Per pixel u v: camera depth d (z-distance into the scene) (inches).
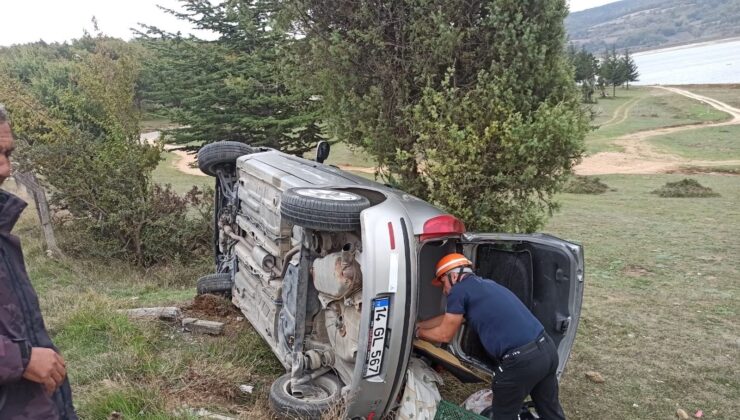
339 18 215.0
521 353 145.8
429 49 200.4
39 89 689.0
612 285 341.1
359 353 144.1
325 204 149.3
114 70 501.4
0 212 84.5
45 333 89.4
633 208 670.5
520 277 173.0
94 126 512.1
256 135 598.9
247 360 207.5
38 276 355.3
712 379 216.4
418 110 198.1
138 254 434.9
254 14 587.5
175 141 624.7
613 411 193.2
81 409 161.6
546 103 189.5
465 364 167.9
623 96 3038.9
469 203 203.2
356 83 217.5
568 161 201.5
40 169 435.8
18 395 82.3
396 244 145.6
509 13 191.3
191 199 468.1
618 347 245.0
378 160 218.5
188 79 622.2
